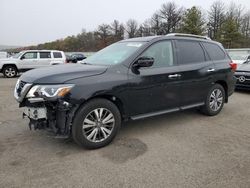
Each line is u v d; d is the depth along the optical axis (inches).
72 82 142.6
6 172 127.9
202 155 148.1
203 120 216.1
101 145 156.7
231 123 209.0
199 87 208.8
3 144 161.6
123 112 166.6
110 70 158.1
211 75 216.5
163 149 156.0
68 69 155.4
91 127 152.5
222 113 240.5
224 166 135.4
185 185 117.8
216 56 229.1
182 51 198.5
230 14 2480.3
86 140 150.6
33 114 144.6
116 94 157.3
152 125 201.3
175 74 187.0
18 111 243.0
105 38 3073.3
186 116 226.8
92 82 147.9
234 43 2015.3
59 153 149.5
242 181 121.3
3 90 379.9
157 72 176.7
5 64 618.2
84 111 147.2
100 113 154.3
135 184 118.5
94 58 190.7
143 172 129.0
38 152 150.6
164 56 185.6
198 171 130.0
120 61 165.6
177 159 142.9
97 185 117.6
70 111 143.3
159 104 182.5
